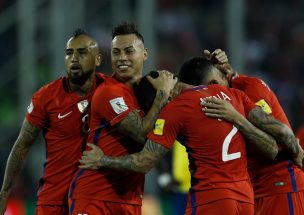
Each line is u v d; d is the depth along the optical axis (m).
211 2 50.81
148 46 44.75
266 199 22.72
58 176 23.27
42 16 46.66
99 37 47.28
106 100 21.52
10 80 48.12
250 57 52.09
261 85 23.00
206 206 20.20
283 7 53.50
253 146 21.23
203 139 20.44
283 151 22.56
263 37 53.16
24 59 45.97
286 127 21.38
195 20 50.16
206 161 20.44
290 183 22.59
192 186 20.69
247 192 20.59
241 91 21.86
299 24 53.56
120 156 21.78
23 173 45.53
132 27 22.55
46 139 23.39
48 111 22.94
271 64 53.28
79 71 22.75
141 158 20.61
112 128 21.81
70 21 44.97
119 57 22.17
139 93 22.17
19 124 45.91
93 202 21.70
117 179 21.83
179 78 21.75
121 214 21.92
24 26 46.25
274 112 22.72
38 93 23.22
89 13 47.41
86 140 22.95
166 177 33.66
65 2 44.91
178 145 33.16
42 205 23.48
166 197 41.59
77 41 22.92
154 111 21.33
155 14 48.84
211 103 20.58
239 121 20.67
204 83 21.44
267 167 22.64
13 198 44.22
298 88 53.53
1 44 49.03
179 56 49.50
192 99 20.69
